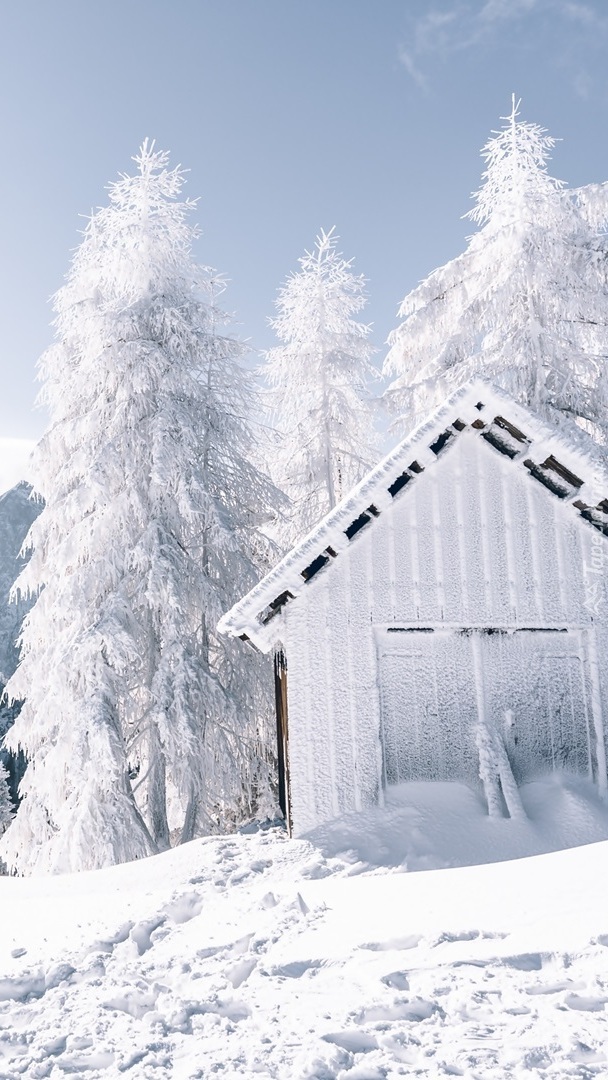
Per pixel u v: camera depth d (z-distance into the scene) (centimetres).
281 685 1208
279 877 877
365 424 2136
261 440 1841
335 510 1063
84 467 1546
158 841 1425
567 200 1634
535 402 1600
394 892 659
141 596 1461
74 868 1264
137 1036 455
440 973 476
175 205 1719
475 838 935
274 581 1044
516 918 542
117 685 1426
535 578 1082
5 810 3250
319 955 537
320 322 2167
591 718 1062
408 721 1049
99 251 1742
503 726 1053
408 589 1067
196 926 670
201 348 1636
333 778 1012
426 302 1800
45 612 1593
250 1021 458
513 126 1706
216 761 1444
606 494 1057
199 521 1528
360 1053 404
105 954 611
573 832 938
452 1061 385
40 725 1446
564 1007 424
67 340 1684
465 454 1102
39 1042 462
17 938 686
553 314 1633
